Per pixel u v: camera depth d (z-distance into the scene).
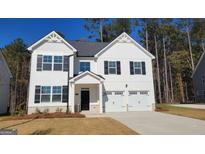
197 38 39.16
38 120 12.62
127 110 18.72
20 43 38.56
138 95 19.22
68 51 18.05
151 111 18.31
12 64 32.16
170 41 41.31
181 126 9.79
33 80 16.92
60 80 17.36
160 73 43.44
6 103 21.89
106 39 40.97
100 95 17.41
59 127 9.78
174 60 37.12
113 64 19.38
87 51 20.05
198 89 32.56
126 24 40.72
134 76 19.47
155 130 8.77
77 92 18.33
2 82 20.75
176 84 41.22
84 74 17.28
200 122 11.10
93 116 14.59
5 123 11.43
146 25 40.38
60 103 16.94
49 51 17.72
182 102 36.12
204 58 30.38
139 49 20.12
